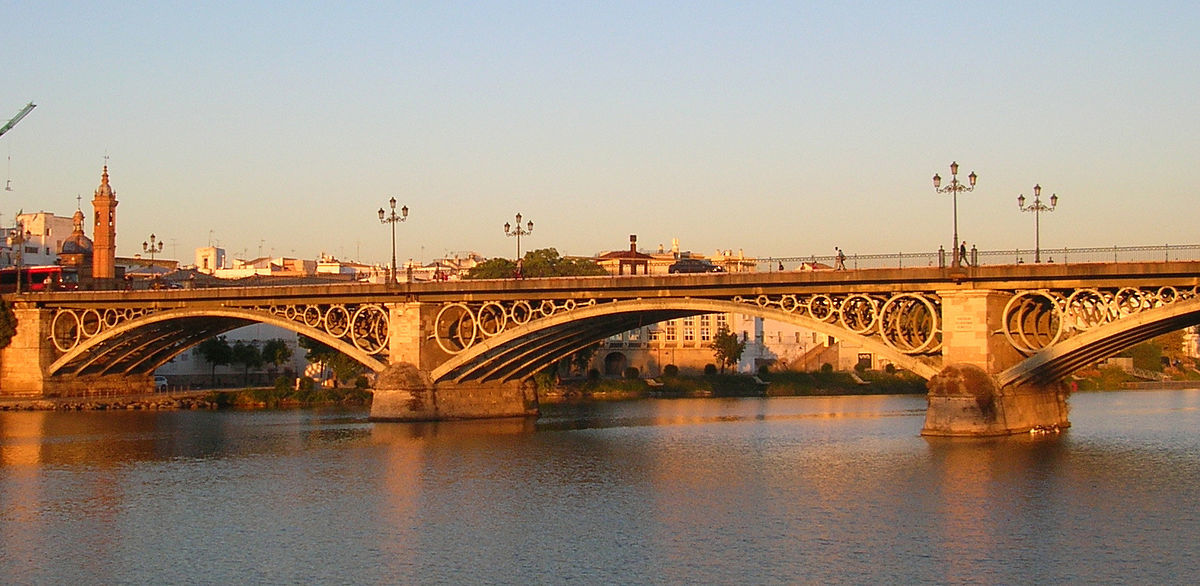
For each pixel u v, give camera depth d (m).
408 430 102.19
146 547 54.97
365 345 113.44
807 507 62.56
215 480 73.56
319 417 118.75
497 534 56.94
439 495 67.38
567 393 165.12
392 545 54.91
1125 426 103.31
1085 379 183.50
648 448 88.69
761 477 72.69
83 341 130.62
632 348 198.88
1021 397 90.62
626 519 60.16
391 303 109.50
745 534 56.34
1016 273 82.62
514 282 101.69
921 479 70.25
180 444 93.25
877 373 192.38
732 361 195.62
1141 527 56.81
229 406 137.00
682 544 54.47
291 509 63.66
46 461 82.94
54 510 63.88
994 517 59.25
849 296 88.75
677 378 182.00
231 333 189.62
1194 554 51.69
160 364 144.25
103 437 99.06
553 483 71.19
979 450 80.94
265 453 86.38
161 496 67.94
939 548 53.06
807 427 107.50
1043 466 74.31
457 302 106.19
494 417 114.56
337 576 49.50
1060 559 50.97
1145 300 81.12
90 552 54.12
